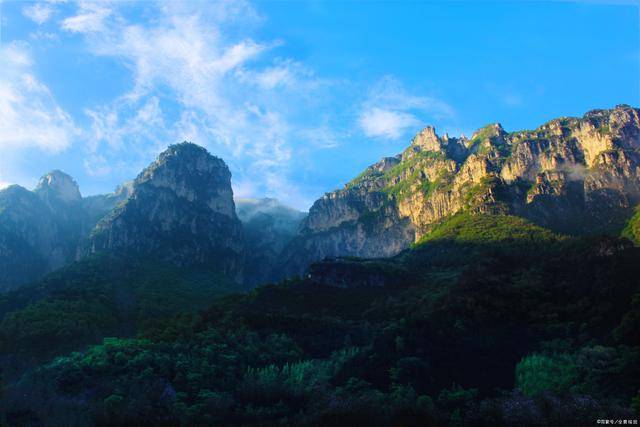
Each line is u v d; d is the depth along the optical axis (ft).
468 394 400.06
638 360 396.16
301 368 490.49
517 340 492.54
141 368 486.79
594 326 491.31
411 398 398.83
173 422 390.63
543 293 573.74
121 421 389.60
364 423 371.97
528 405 363.35
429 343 488.02
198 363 496.23
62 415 397.80
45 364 533.55
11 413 394.11
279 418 400.67
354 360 488.02
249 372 491.72
